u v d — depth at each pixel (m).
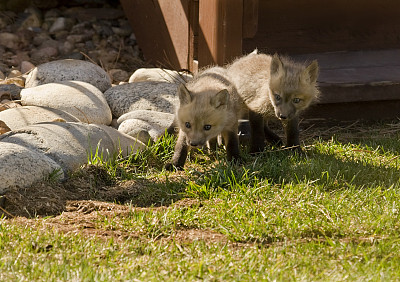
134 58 18.30
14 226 8.07
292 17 15.93
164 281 6.64
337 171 10.48
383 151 11.94
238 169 10.51
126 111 13.61
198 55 14.86
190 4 15.09
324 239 8.04
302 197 9.22
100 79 14.97
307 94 11.55
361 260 7.32
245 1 14.03
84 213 9.02
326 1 16.20
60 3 21.31
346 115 14.35
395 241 7.77
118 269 6.98
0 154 9.52
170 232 8.27
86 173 10.19
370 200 9.13
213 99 10.57
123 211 8.91
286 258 7.38
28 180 9.49
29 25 19.77
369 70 15.13
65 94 13.18
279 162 10.79
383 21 16.97
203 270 6.96
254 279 6.72
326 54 16.47
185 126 10.74
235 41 14.12
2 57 17.70
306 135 13.48
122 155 11.36
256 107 11.77
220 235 8.24
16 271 6.79
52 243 7.63
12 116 12.12
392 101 14.52
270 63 11.77
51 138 10.67
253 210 8.74
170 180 10.36
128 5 18.66
